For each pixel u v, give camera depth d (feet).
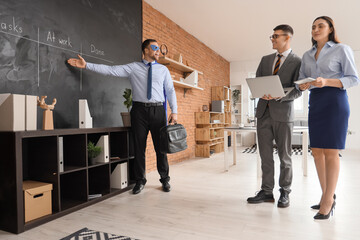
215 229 6.10
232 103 26.96
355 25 16.46
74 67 8.93
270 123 7.81
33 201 6.36
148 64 9.30
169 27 15.67
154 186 10.20
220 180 11.18
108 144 8.67
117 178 9.32
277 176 12.05
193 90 19.04
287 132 7.55
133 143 9.95
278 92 6.76
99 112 10.04
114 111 10.84
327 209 6.46
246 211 7.28
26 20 7.40
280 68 7.52
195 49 19.39
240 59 26.55
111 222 6.56
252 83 7.08
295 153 20.10
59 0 8.41
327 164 6.35
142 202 8.16
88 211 7.36
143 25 13.03
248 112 26.99
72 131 7.20
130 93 10.02
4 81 6.87
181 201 8.24
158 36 14.44
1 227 6.10
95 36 9.89
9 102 6.06
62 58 8.48
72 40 8.87
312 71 6.56
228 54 24.49
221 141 21.88
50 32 8.09
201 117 19.11
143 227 6.24
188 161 16.75
